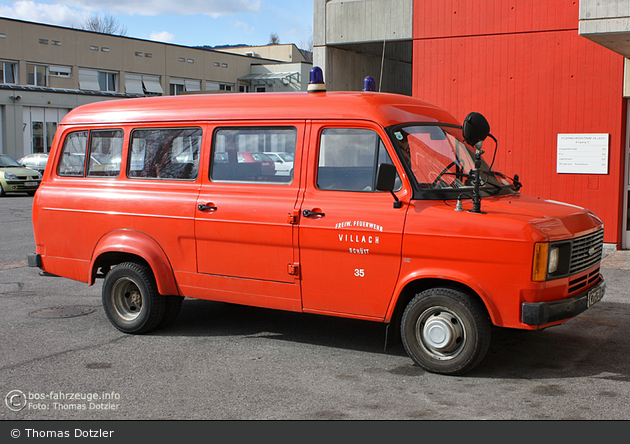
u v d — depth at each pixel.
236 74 51.69
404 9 12.06
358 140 5.37
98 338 6.33
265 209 5.69
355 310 5.37
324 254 5.44
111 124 6.73
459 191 5.29
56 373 5.30
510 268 4.75
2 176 23.50
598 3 8.16
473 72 11.62
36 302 7.86
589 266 5.39
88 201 6.70
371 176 5.30
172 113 6.37
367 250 5.23
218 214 5.93
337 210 5.35
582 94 10.82
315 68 5.80
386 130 5.24
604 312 7.14
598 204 10.91
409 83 15.93
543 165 11.23
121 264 6.49
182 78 47.53
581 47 10.74
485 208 5.07
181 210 6.14
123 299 6.58
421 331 5.19
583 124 10.87
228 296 5.99
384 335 6.41
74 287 8.76
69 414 4.45
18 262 10.60
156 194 6.33
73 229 6.81
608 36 8.38
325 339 6.27
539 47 11.05
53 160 7.14
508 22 11.24
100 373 5.29
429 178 5.23
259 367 5.42
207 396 4.76
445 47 11.81
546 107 11.11
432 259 5.01
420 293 5.14
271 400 4.67
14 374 5.28
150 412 4.47
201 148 6.17
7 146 37.91
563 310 4.86
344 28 12.66
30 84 39.06
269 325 6.80
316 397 4.72
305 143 5.61
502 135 11.50
